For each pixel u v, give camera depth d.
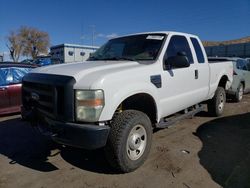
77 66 4.27
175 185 3.71
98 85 3.57
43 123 4.26
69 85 3.62
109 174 4.05
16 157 4.72
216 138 5.61
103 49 5.65
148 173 4.05
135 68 4.19
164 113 4.85
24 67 7.96
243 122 6.87
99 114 3.58
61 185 3.76
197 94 5.84
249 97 11.34
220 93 7.14
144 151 4.20
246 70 10.63
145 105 4.59
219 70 6.89
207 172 4.07
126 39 5.46
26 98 4.59
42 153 4.89
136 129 4.07
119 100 3.76
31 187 3.73
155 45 4.95
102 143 3.58
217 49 50.34
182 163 4.39
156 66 4.55
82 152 4.90
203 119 7.13
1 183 3.84
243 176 3.94
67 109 3.62
